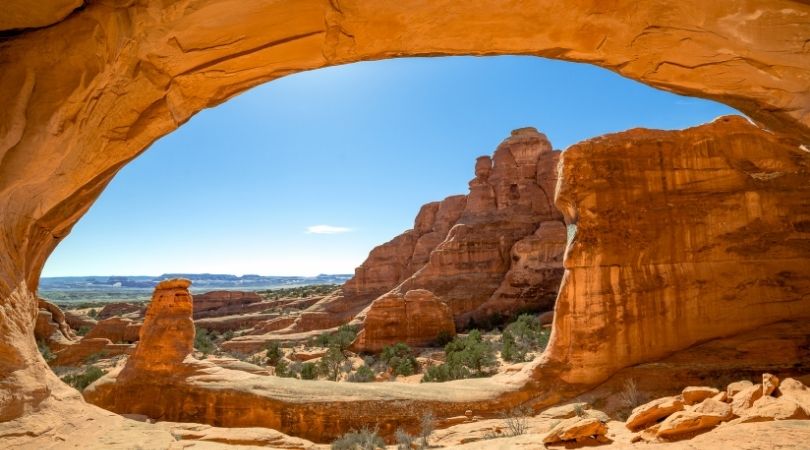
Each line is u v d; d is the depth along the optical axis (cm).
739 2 401
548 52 486
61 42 397
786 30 414
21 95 397
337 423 1312
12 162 416
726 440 646
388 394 1389
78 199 557
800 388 845
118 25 391
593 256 1475
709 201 1491
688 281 1427
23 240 512
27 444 488
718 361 1280
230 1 383
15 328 520
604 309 1430
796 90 476
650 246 1465
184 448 616
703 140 1548
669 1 415
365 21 429
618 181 1530
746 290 1409
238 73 469
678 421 748
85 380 2373
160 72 439
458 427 1260
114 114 453
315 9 410
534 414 1324
